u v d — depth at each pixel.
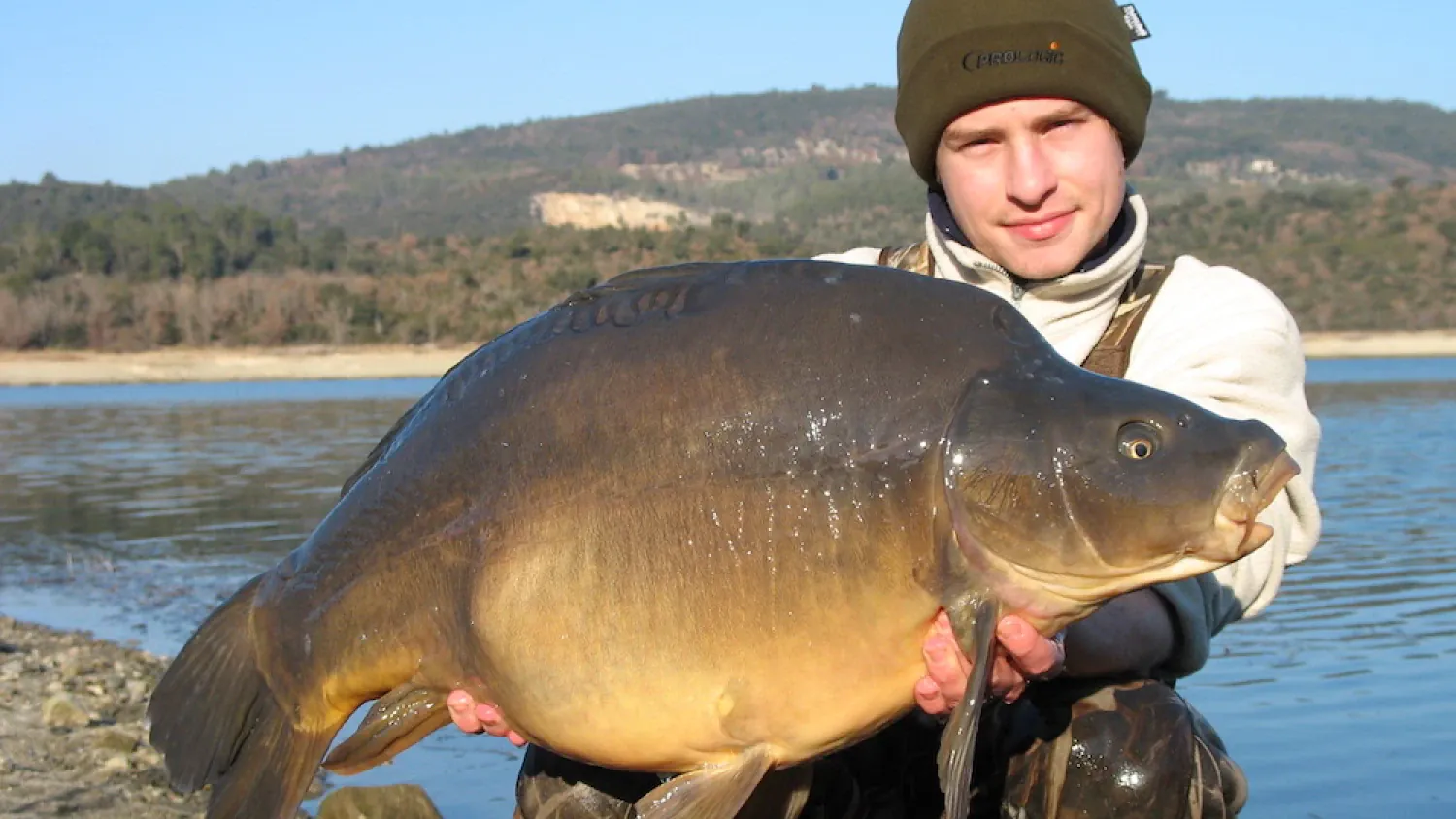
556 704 2.76
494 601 2.80
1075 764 2.96
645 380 2.76
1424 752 5.75
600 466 2.74
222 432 28.64
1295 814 5.09
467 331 76.81
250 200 186.88
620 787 3.17
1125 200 3.47
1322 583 9.45
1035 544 2.58
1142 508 2.54
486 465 2.86
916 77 3.41
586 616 2.72
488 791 5.47
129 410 39.44
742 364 2.72
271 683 3.17
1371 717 6.27
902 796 3.39
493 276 84.06
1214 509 2.53
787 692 2.66
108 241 88.44
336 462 21.14
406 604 2.95
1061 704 3.04
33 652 8.30
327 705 3.10
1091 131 3.31
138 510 15.47
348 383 60.25
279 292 79.81
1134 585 2.60
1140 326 3.37
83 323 75.06
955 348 2.69
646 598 2.69
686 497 2.68
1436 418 26.03
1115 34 3.29
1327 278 77.69
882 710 2.69
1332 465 17.70
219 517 14.73
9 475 20.03
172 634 9.02
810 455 2.65
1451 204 84.31
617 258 87.06
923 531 2.61
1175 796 2.94
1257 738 6.00
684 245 89.06
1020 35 3.24
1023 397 2.64
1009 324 2.73
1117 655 3.02
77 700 6.83
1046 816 2.98
